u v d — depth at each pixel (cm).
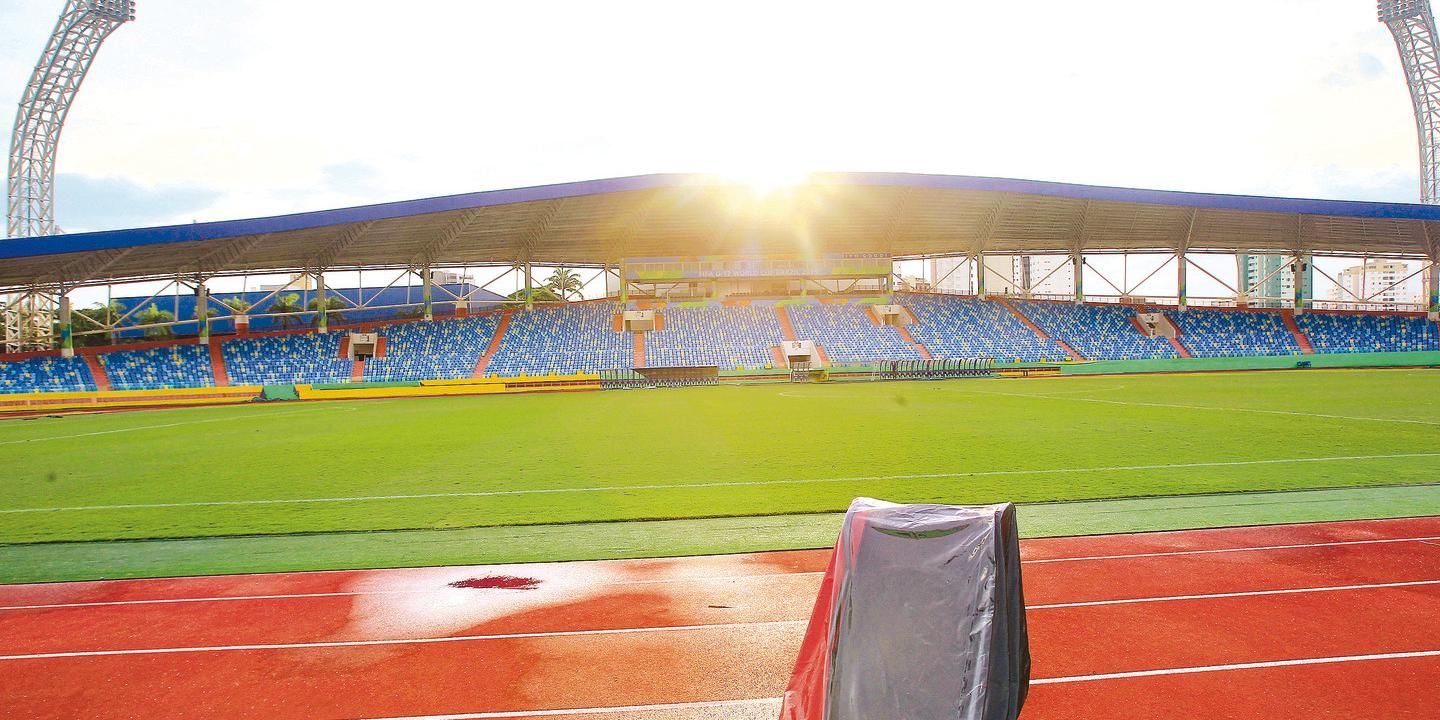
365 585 869
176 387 4969
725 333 6153
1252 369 5731
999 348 6097
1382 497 1210
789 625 721
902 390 4219
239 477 1619
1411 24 6869
